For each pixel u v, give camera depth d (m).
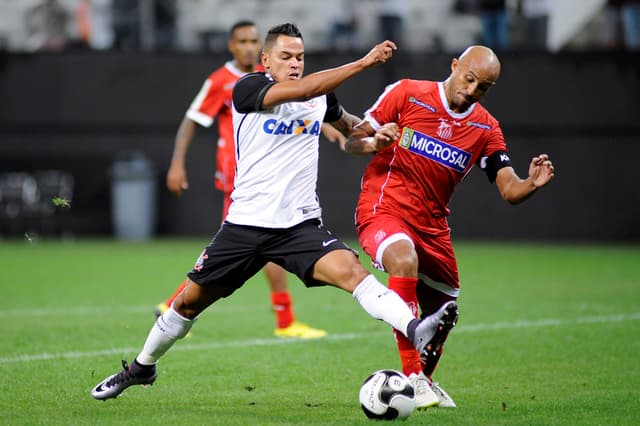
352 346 28.41
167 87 67.94
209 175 68.38
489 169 20.81
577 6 65.94
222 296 19.50
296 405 20.17
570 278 46.75
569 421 18.52
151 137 68.50
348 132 20.92
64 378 22.94
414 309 19.44
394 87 20.81
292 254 18.80
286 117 18.78
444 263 21.02
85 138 68.94
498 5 66.69
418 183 20.53
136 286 43.59
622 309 36.31
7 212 70.19
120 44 71.56
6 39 72.12
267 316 35.16
